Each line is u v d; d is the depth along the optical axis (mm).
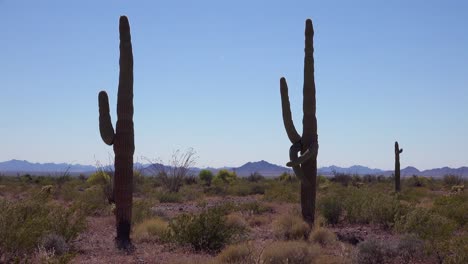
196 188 46438
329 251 13086
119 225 14484
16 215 12438
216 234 13875
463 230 15219
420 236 13297
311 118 17141
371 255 11898
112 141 14609
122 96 14562
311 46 17266
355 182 52531
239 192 40312
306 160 17047
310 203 17047
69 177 57250
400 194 30953
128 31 14672
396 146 36906
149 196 33031
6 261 11383
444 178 56531
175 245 14102
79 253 13109
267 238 15570
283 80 17359
